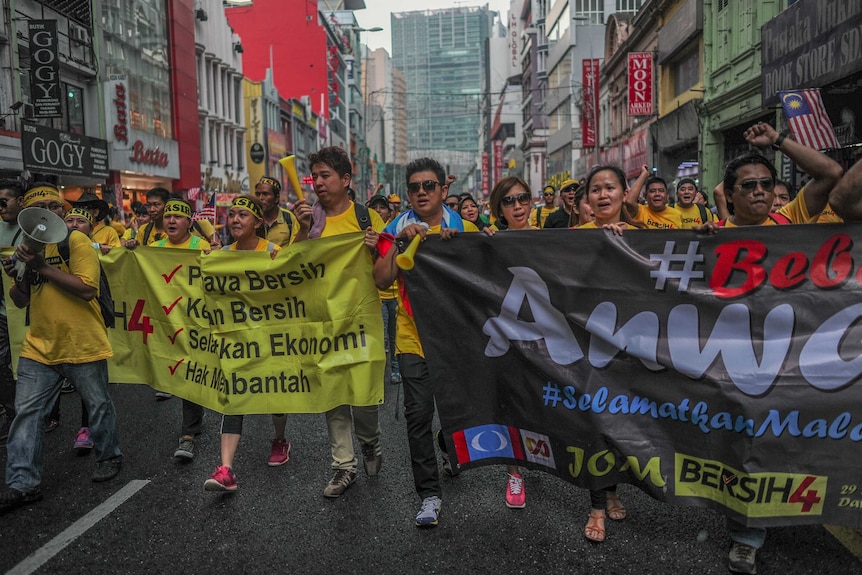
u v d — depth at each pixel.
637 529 3.81
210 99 35.03
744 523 3.31
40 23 16.83
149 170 25.83
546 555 3.54
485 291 3.87
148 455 5.23
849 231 3.45
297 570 3.44
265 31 64.88
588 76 34.34
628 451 3.60
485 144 108.56
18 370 4.41
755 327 3.52
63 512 4.18
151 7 26.98
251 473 4.82
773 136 3.60
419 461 3.94
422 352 3.95
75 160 18.78
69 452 5.34
